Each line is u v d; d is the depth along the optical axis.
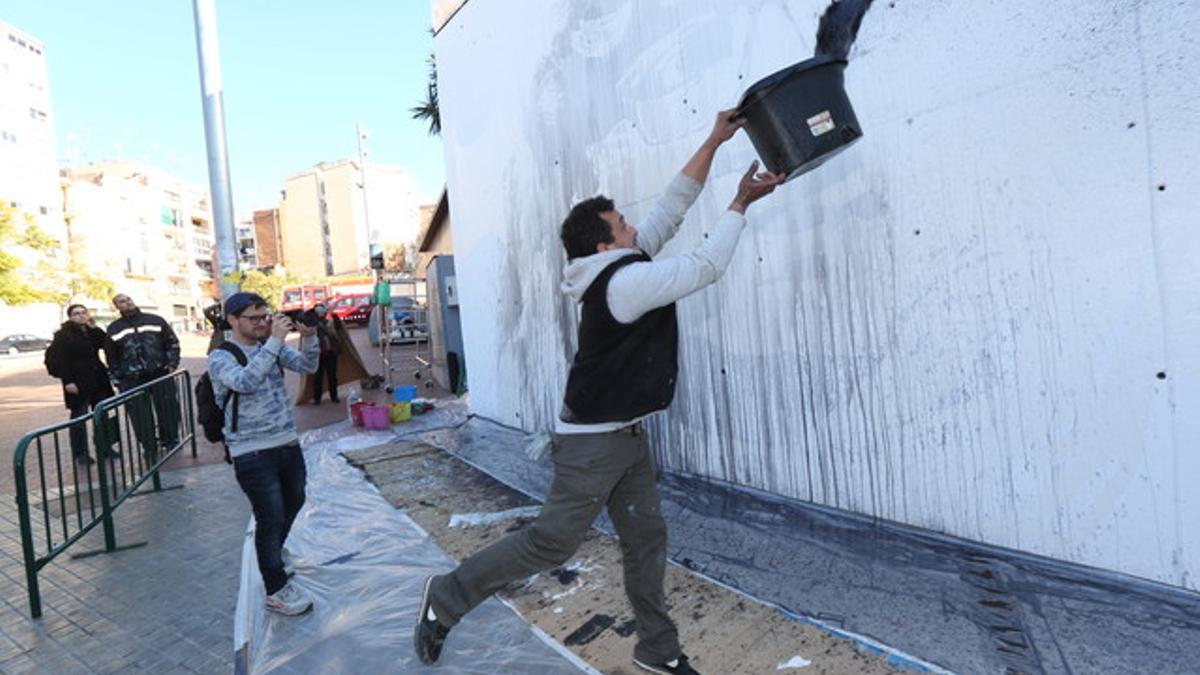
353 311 30.28
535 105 5.90
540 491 4.73
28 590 3.40
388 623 2.95
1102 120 2.55
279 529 3.13
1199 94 2.31
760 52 3.77
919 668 2.28
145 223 64.06
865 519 3.50
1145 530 2.56
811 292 3.69
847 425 3.58
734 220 2.16
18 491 3.35
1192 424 2.41
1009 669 2.23
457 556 3.69
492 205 6.87
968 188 2.97
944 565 2.94
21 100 45.91
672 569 3.25
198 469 6.39
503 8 6.27
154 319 6.98
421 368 13.80
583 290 2.17
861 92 3.34
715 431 4.43
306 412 9.58
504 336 6.89
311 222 80.19
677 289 2.04
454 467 5.59
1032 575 2.76
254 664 2.73
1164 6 2.36
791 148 2.18
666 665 2.33
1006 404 2.93
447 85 7.63
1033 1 2.70
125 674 2.82
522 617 2.89
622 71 4.80
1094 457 2.68
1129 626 2.36
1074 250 2.66
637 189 4.77
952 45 2.97
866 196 3.37
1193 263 2.37
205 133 7.64
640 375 2.13
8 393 15.61
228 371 2.99
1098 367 2.64
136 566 4.00
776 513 3.79
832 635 2.53
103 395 6.92
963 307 3.03
